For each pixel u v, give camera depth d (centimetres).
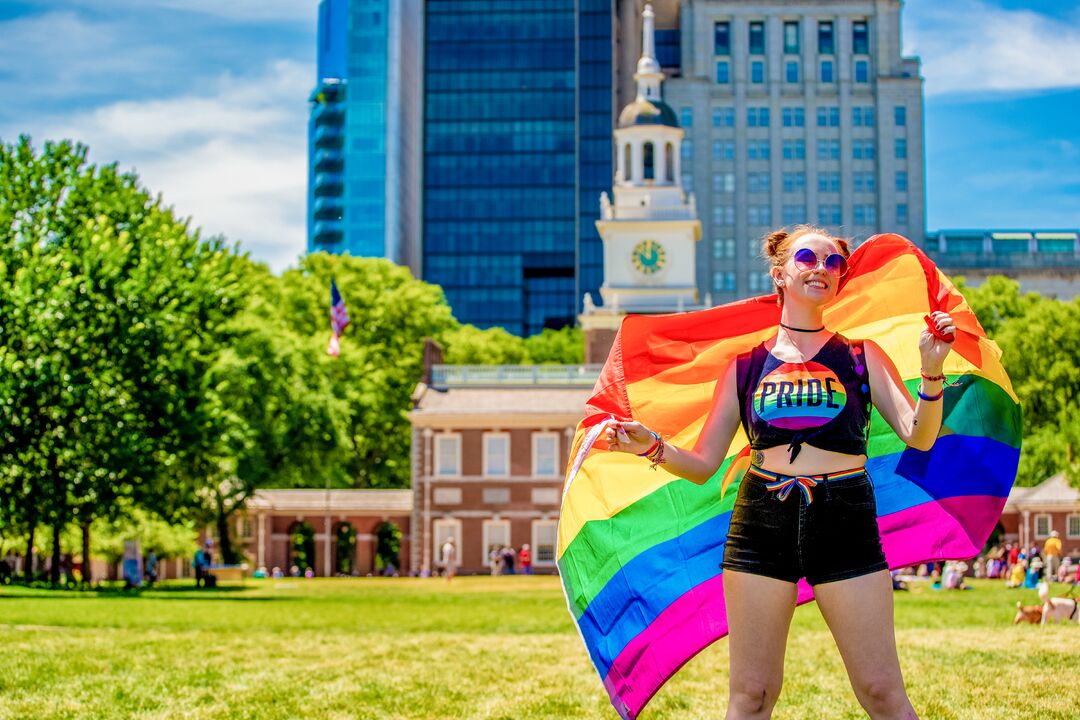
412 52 19850
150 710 1341
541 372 8294
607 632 917
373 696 1459
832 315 921
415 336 10719
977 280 18800
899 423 770
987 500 891
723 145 19312
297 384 7094
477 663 1848
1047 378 8500
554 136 18662
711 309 888
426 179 18700
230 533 8269
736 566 762
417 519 8012
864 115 19312
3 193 4584
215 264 4666
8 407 4134
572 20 18838
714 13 19388
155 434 4372
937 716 1205
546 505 7981
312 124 19325
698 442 803
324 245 18700
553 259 18475
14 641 2148
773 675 758
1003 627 2411
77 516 4397
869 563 748
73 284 4244
